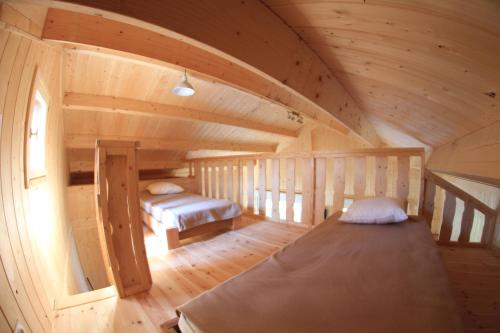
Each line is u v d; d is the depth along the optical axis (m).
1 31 1.00
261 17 1.08
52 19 1.58
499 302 1.42
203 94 3.87
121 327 1.31
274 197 3.26
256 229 2.99
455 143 1.99
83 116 3.41
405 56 1.11
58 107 2.64
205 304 0.86
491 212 2.13
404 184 2.30
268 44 1.12
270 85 2.90
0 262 0.97
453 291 0.87
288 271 1.09
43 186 1.93
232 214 2.94
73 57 2.46
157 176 5.43
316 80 1.54
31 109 1.50
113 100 3.15
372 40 1.07
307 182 2.89
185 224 2.52
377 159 2.41
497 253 2.02
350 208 1.96
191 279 1.84
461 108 1.39
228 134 5.55
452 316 0.72
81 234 3.76
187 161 5.14
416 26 0.84
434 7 0.71
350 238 1.50
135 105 3.35
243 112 4.85
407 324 0.70
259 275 1.06
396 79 1.43
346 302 0.83
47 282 1.49
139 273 1.68
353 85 1.89
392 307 0.79
